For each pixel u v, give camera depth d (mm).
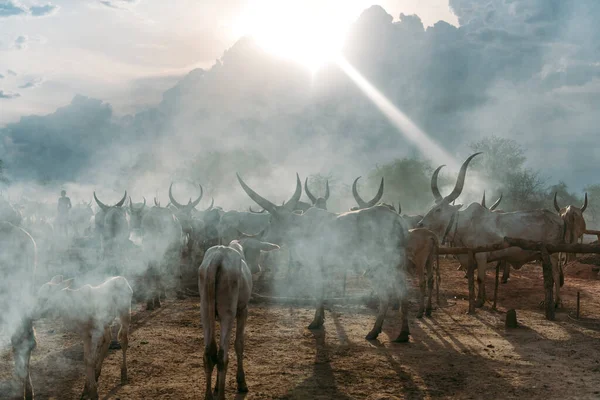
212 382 8203
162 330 11281
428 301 12938
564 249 12742
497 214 14008
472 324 12109
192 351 9797
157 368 8859
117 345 9922
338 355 9617
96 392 7301
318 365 9031
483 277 13953
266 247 9781
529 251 13609
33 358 9453
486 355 9625
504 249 13664
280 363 9133
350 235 11078
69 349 9969
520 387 7930
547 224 13820
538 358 9438
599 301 15055
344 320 12445
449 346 10258
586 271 20266
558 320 12547
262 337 10789
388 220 10992
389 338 10852
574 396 7555
